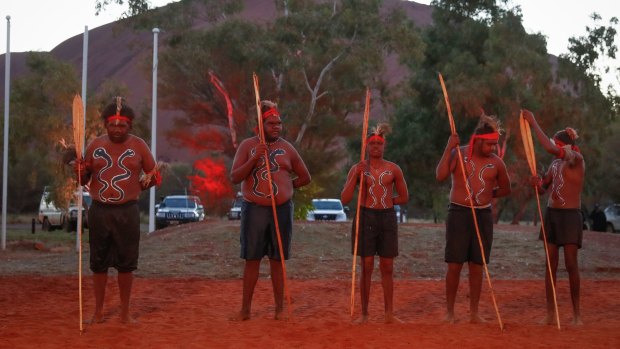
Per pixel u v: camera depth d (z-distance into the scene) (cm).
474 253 960
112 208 936
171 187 7044
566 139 990
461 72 5091
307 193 3219
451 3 5475
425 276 1741
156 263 1814
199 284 1399
